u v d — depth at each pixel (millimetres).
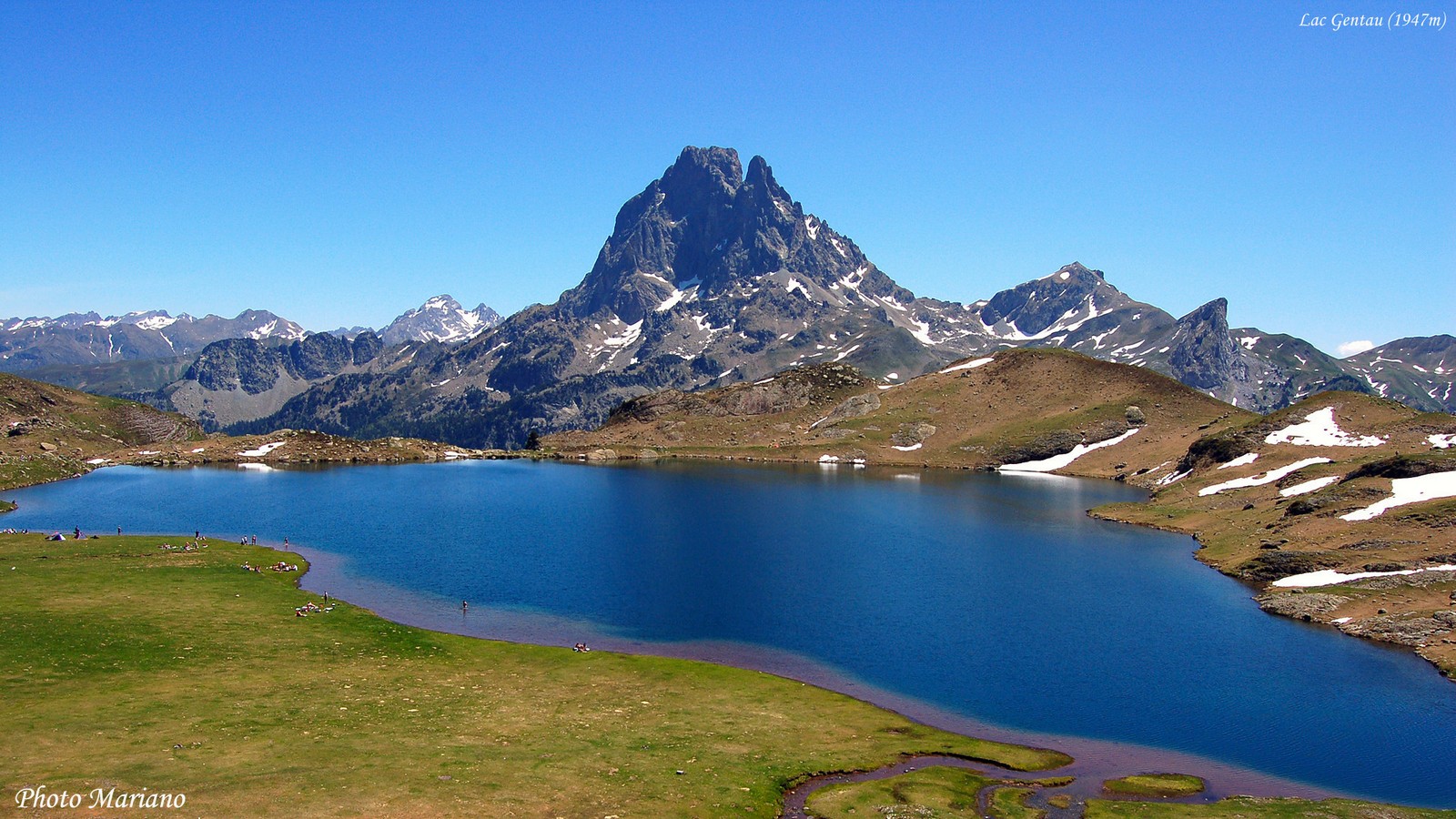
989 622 87625
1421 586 87250
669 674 70375
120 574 95875
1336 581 94062
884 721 61219
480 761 49188
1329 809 46594
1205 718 62906
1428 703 65188
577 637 81938
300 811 40500
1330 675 71250
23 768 43500
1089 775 52781
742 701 64562
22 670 61125
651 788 46906
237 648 71250
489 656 74062
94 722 51750
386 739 52000
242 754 47688
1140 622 87125
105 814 38500
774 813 45500
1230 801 48156
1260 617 89312
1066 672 72625
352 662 69875
